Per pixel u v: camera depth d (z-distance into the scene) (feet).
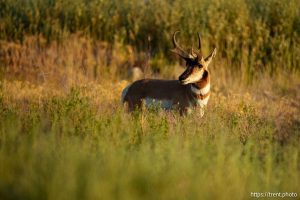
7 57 201.67
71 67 192.34
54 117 117.91
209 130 118.93
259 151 108.78
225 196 82.43
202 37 212.64
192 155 95.09
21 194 77.77
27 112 124.57
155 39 219.20
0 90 151.74
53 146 96.89
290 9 218.18
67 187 77.61
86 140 102.94
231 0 222.28
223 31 214.07
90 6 223.30
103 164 88.48
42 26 220.23
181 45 214.07
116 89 174.91
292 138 115.75
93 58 207.72
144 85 144.56
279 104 164.14
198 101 138.10
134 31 219.61
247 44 210.38
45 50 207.31
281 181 92.02
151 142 103.65
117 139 102.53
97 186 77.41
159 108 133.90
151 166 86.79
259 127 124.88
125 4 226.17
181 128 119.14
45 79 180.96
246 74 201.98
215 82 192.13
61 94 155.22
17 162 88.02
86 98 127.03
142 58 212.02
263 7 221.66
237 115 132.26
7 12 223.30
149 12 223.51
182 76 136.26
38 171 84.48
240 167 94.73
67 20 221.05
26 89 167.73
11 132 99.86
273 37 217.56
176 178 84.28
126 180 81.10
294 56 205.87
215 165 92.17
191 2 222.48
